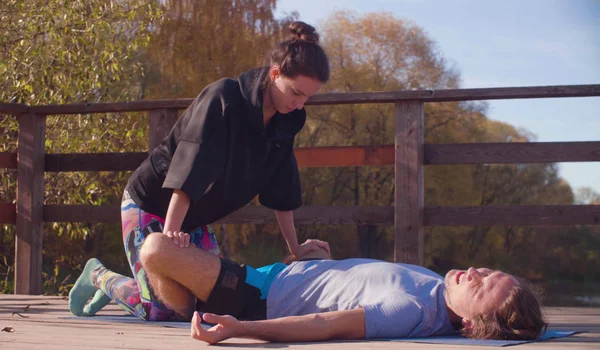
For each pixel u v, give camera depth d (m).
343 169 21.80
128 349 1.89
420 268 2.37
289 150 2.70
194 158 2.24
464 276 2.19
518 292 2.10
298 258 2.82
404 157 3.84
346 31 21.45
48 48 7.61
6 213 4.47
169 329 2.39
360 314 2.09
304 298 2.31
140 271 2.57
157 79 15.36
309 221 4.00
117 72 8.28
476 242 24.78
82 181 7.59
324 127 21.95
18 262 4.43
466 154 3.85
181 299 2.31
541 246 25.55
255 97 2.30
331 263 2.38
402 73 21.67
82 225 8.20
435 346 1.92
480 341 2.02
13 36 7.59
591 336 2.25
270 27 15.41
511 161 3.80
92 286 2.87
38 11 7.45
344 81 21.22
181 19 15.05
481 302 2.11
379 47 21.44
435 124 22.00
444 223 3.82
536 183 24.58
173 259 2.23
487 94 3.71
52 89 7.93
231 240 21.36
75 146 7.65
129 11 7.85
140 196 2.56
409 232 3.80
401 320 2.11
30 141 4.46
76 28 7.62
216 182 2.44
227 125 2.32
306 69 2.22
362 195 22.23
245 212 4.16
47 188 7.57
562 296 21.86
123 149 8.09
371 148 4.05
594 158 3.70
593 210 3.64
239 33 15.23
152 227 2.56
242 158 2.41
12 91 7.64
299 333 2.02
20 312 3.11
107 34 7.81
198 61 15.25
